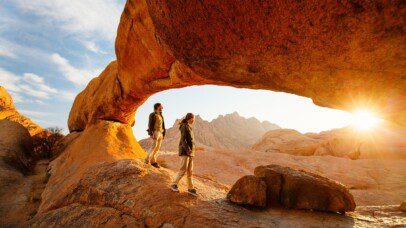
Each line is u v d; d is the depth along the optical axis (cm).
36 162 1803
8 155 1551
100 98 1397
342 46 247
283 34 272
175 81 835
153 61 841
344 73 279
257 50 313
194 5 298
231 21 292
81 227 487
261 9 259
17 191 1190
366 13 204
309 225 420
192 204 475
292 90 377
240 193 518
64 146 1783
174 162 1545
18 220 895
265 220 443
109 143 1138
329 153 2539
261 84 404
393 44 217
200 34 331
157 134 700
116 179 593
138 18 766
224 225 402
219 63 366
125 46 929
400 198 895
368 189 1108
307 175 569
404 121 295
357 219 458
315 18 235
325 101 345
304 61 295
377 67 247
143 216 452
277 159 1653
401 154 1852
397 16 194
